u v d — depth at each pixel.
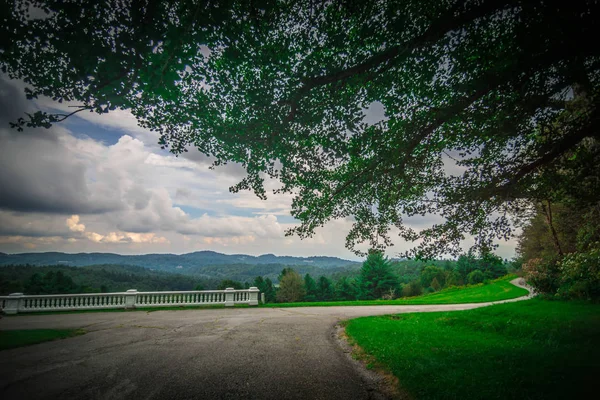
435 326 11.10
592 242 11.15
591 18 4.39
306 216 8.30
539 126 6.71
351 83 6.17
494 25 5.73
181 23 4.72
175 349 8.56
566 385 4.77
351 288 77.56
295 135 6.94
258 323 12.96
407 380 5.58
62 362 7.35
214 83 6.20
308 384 5.92
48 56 4.65
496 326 10.14
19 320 13.86
